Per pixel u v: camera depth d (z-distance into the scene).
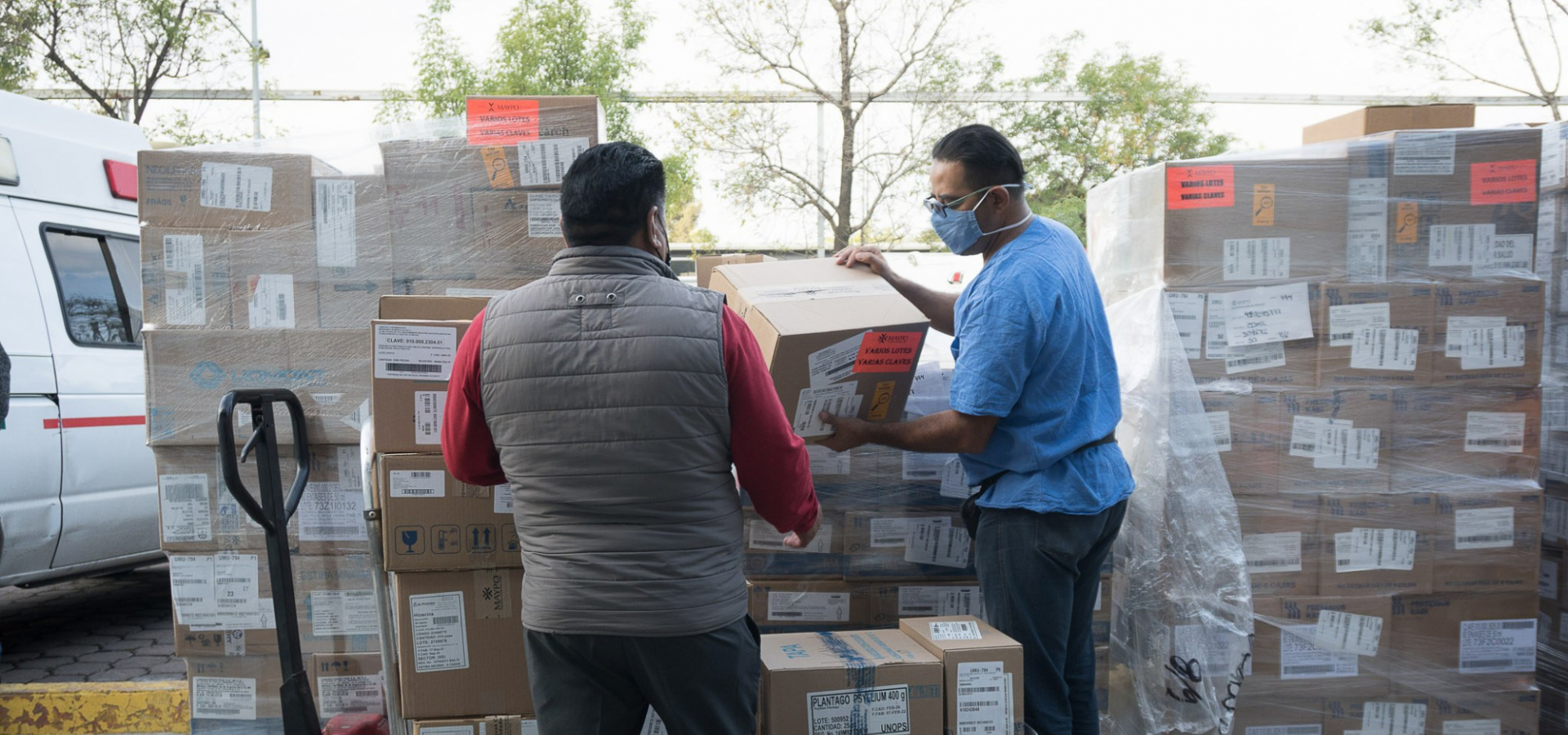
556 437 1.69
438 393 2.30
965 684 2.18
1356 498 2.80
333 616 2.62
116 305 4.45
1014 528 2.33
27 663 4.21
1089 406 2.38
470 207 2.65
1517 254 2.83
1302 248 2.79
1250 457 2.79
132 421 4.40
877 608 2.81
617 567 1.68
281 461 2.62
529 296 1.76
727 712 1.74
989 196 2.38
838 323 2.16
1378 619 2.80
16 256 3.95
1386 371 2.80
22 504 3.82
